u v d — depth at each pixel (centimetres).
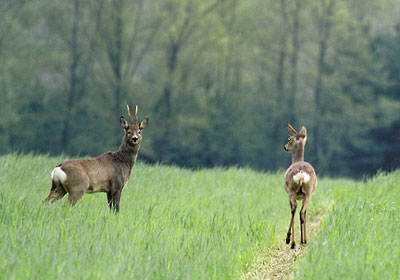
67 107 3372
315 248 737
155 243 727
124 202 1016
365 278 607
